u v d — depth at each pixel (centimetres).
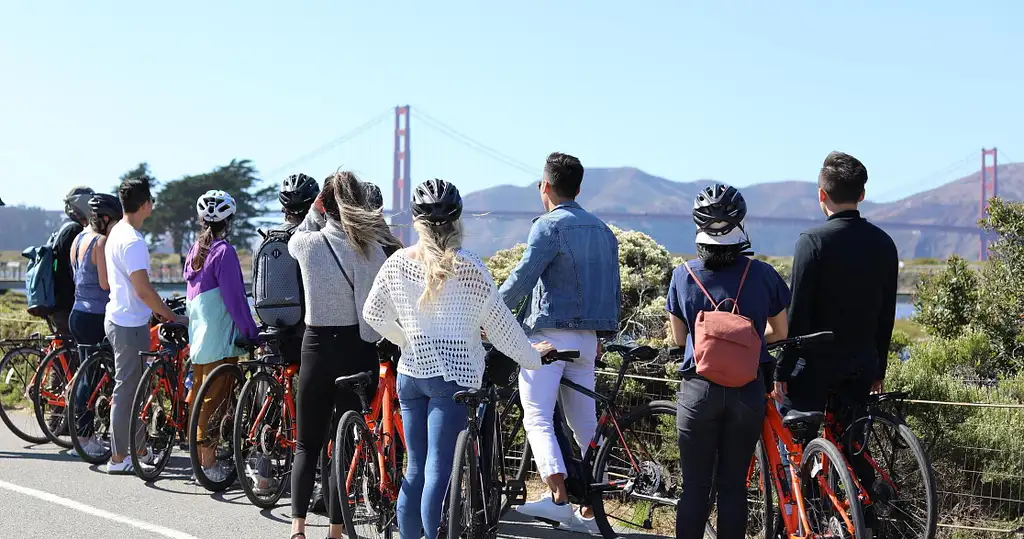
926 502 426
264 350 636
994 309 898
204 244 615
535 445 487
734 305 408
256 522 539
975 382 767
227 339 613
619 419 502
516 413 551
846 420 468
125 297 647
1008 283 909
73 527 521
